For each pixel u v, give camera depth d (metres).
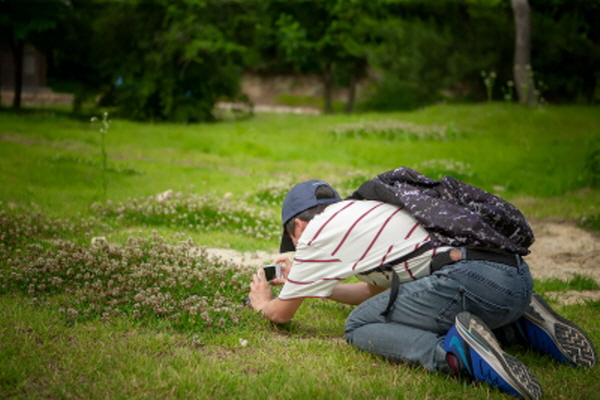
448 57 28.22
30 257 4.53
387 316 3.07
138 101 23.44
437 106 23.25
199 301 3.62
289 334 3.47
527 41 21.70
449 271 2.83
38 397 2.49
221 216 6.98
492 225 2.98
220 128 20.17
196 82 24.16
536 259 6.01
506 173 11.55
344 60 31.77
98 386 2.60
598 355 3.21
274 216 7.42
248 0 27.56
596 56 26.88
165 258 4.55
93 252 4.55
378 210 3.03
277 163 12.82
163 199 7.49
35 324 3.24
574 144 14.41
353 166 12.38
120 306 3.58
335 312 3.99
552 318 3.14
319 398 2.60
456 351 2.73
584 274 5.35
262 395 2.59
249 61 29.23
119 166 11.11
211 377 2.72
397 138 16.23
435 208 2.92
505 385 2.65
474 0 26.17
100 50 24.02
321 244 3.00
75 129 17.03
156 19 23.86
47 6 21.09
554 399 2.69
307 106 37.12
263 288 3.56
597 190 10.10
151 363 2.84
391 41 29.16
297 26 30.22
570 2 26.72
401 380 2.80
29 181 8.77
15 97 23.27
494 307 2.83
